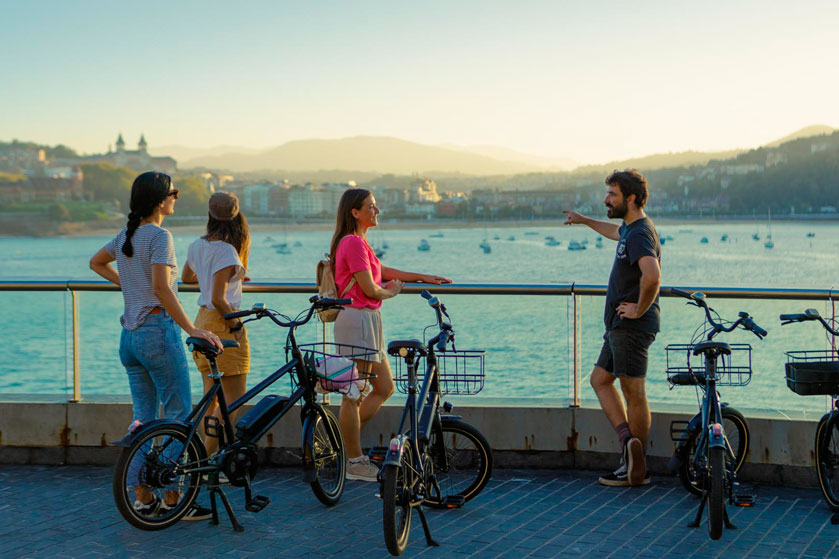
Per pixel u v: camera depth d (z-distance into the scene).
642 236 4.97
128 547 4.19
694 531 4.34
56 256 199.25
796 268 104.56
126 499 4.26
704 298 5.01
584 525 4.45
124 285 4.64
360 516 4.68
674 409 5.45
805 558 3.94
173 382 4.69
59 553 4.10
